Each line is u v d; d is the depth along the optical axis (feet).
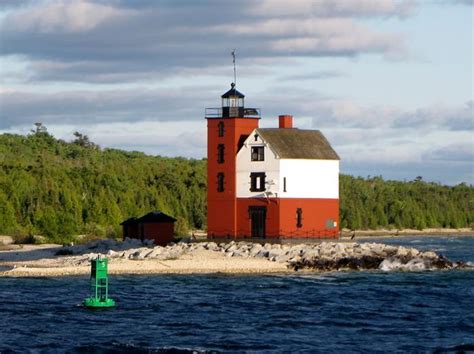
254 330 548.31
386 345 508.12
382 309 629.92
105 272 627.05
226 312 612.70
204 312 611.06
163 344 503.20
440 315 605.73
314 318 591.78
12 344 499.51
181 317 589.73
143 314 599.16
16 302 643.45
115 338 517.96
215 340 515.50
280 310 623.36
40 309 613.52
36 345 497.46
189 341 512.22
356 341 518.78
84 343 503.20
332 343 512.63
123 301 655.76
